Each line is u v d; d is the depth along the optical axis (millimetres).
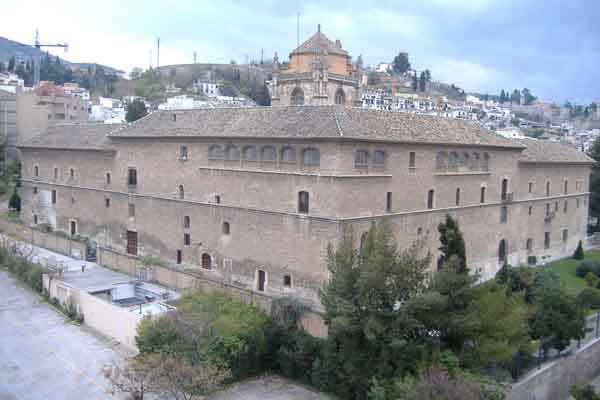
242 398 42469
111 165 74375
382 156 54688
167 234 67250
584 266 74938
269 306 50562
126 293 61469
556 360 45688
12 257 72438
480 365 38969
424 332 39875
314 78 63594
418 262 40625
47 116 132125
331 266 42750
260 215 57062
